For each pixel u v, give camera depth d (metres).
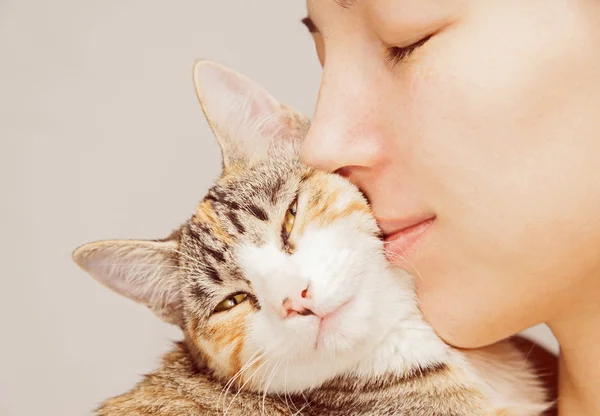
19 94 0.58
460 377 0.39
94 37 0.58
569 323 0.36
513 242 0.33
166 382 0.43
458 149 0.33
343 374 0.40
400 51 0.34
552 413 0.40
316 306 0.38
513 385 0.40
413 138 0.34
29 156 0.58
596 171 0.32
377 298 0.39
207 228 0.43
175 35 0.58
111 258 0.43
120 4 0.58
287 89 0.59
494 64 0.32
